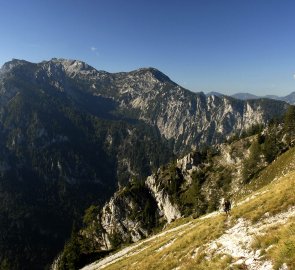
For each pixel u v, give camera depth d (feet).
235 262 73.15
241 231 94.63
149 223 515.09
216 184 487.61
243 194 409.28
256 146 472.44
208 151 570.05
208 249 93.45
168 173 566.77
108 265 224.74
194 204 479.00
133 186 584.40
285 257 60.13
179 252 111.55
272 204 100.83
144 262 130.62
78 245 384.27
